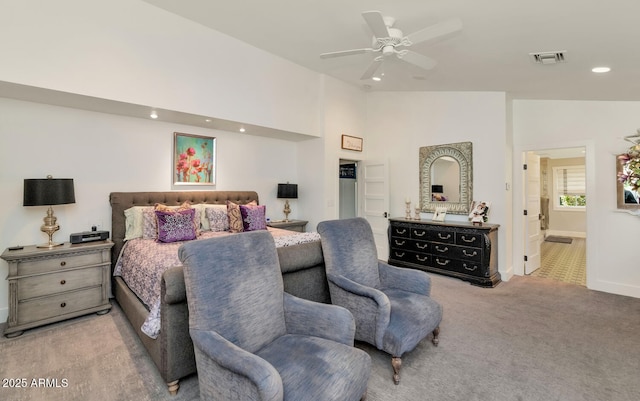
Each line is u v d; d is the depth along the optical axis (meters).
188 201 4.20
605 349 2.49
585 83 3.25
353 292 2.30
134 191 3.82
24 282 2.72
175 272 1.93
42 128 3.19
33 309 2.76
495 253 4.35
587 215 4.07
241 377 1.34
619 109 3.84
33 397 1.90
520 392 1.96
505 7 2.09
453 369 2.22
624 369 2.21
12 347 2.49
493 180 4.48
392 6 2.44
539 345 2.55
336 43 3.63
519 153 4.65
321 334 1.85
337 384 1.45
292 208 5.62
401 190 5.54
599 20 1.99
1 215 2.99
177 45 3.47
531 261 4.84
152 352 2.14
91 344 2.54
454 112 4.87
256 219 4.22
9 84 2.56
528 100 4.55
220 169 4.66
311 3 2.75
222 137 4.68
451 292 3.88
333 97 5.30
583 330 2.83
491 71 3.42
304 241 2.83
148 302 2.43
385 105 5.74
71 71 2.80
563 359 2.35
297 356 1.62
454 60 3.23
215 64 3.79
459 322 3.00
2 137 2.98
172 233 3.34
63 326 2.88
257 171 5.12
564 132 4.25
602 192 3.96
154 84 3.31
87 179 3.48
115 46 3.05
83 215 3.46
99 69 2.96
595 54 2.50
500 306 3.41
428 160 5.15
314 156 5.32
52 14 2.70
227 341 1.52
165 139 4.08
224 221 4.14
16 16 2.54
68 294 2.95
